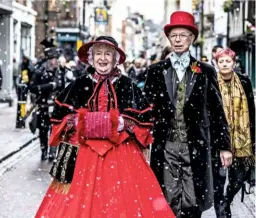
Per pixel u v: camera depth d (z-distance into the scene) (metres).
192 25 6.19
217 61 7.37
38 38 50.03
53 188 5.52
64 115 5.62
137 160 5.57
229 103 7.32
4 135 16.19
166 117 6.18
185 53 6.25
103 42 5.53
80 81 5.65
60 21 52.44
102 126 5.42
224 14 47.41
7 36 27.98
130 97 5.60
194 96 6.15
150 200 5.47
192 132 6.14
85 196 5.30
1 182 10.22
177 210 6.21
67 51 48.22
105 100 5.57
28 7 38.16
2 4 26.91
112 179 5.38
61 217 5.26
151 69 6.29
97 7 53.12
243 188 7.69
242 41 40.78
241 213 8.17
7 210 8.24
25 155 13.34
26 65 17.94
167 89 6.18
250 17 38.41
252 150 7.38
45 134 12.47
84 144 5.49
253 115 7.40
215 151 6.45
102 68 5.57
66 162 5.47
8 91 27.41
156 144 6.22
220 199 7.14
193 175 6.15
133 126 5.57
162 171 6.20
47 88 12.23
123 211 5.28
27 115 12.53
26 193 9.38
